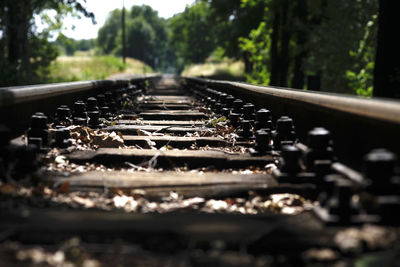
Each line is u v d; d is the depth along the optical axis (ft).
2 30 61.62
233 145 15.57
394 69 31.27
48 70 82.28
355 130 9.16
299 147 11.65
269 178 10.66
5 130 9.62
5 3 58.85
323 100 9.89
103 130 17.60
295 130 14.01
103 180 10.25
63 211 7.46
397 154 7.42
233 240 6.40
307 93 11.55
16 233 6.49
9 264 5.84
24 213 7.21
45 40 67.15
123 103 28.32
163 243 6.45
